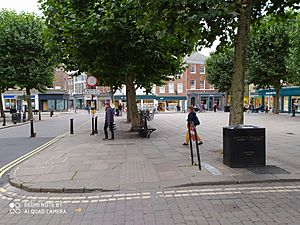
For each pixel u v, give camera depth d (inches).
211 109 2364.7
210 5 275.0
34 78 1088.2
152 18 318.0
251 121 925.8
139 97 2176.4
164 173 272.1
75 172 283.7
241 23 333.7
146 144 458.3
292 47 1095.0
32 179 260.2
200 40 382.0
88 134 627.5
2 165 341.1
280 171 269.4
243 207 191.3
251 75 1337.4
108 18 445.4
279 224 164.9
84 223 172.9
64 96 2276.1
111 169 293.7
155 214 182.7
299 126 741.9
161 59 553.9
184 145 441.1
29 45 1055.0
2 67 1063.0
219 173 264.8
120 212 187.9
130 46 487.8
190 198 210.7
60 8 521.7
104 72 567.5
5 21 1107.3
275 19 419.2
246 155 285.7
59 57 615.2
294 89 1518.2
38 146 484.1
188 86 2306.8
